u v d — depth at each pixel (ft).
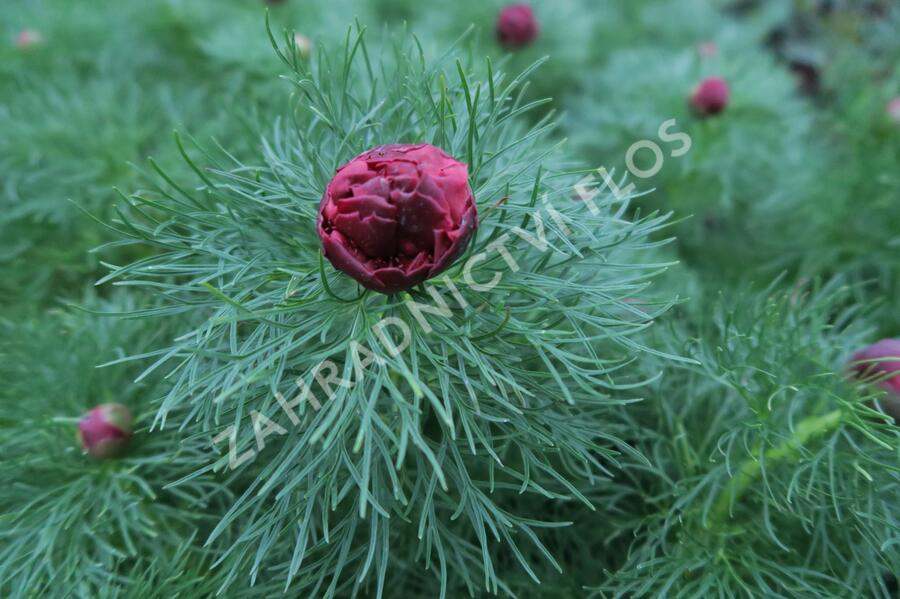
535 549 1.98
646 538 1.97
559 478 1.73
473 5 2.77
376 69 2.27
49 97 2.35
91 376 1.97
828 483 1.84
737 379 1.88
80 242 2.18
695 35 3.11
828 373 1.81
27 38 2.49
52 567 1.84
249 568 1.86
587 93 2.70
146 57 2.60
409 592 1.92
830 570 1.87
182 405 1.86
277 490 1.88
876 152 2.39
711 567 1.86
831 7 3.36
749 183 2.45
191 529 1.94
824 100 2.94
